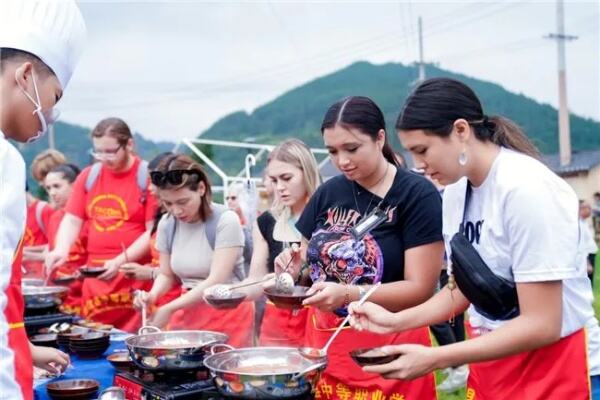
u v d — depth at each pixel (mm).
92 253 4371
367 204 2455
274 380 1853
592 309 1924
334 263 2439
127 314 4320
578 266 1795
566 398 1840
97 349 2756
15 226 1498
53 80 1706
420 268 2354
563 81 23484
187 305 3047
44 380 2436
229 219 3189
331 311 2359
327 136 2369
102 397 2117
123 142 4270
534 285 1729
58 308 3559
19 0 1684
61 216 5008
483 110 1871
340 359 2430
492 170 1836
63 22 1740
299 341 3156
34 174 5488
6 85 1623
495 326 1954
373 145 2355
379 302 2314
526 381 1896
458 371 4301
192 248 3229
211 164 7992
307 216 2621
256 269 3252
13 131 1685
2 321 1445
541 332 1730
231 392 1885
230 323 3166
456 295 2088
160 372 2219
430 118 1791
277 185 3215
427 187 2395
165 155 3326
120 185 4332
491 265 1854
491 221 1827
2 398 1414
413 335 2414
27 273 4965
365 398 2395
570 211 1741
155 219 3969
